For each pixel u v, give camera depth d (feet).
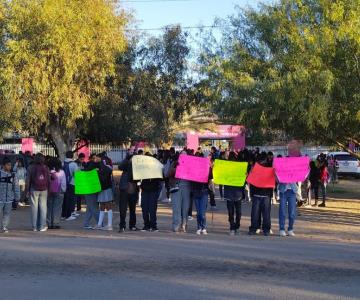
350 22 52.16
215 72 64.64
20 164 62.13
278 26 60.29
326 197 76.64
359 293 23.43
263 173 40.91
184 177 41.42
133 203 44.11
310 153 122.72
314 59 53.88
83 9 73.00
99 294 22.90
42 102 71.41
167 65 97.71
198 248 34.12
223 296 22.77
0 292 23.20
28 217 54.19
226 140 152.46
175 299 22.21
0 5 72.74
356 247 35.24
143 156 42.96
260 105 58.85
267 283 25.11
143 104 92.07
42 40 69.00
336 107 54.70
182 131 129.90
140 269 27.89
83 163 55.77
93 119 85.46
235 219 43.57
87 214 46.09
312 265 29.25
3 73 68.69
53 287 24.08
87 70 74.08
